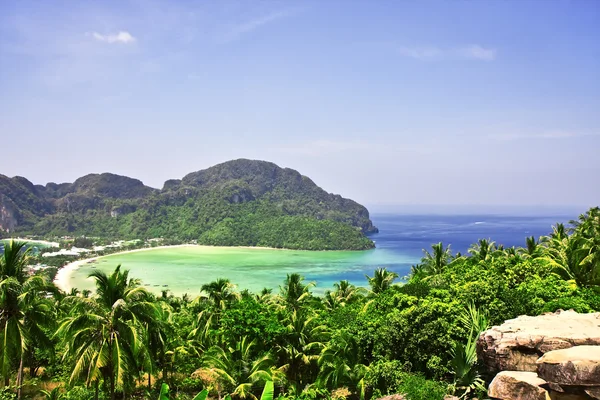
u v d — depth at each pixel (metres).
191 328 50.09
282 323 38.91
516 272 38.53
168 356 45.44
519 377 16.75
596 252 41.78
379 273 61.59
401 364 27.70
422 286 38.81
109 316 28.02
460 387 21.91
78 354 27.91
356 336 32.38
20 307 29.94
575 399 14.61
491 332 20.19
